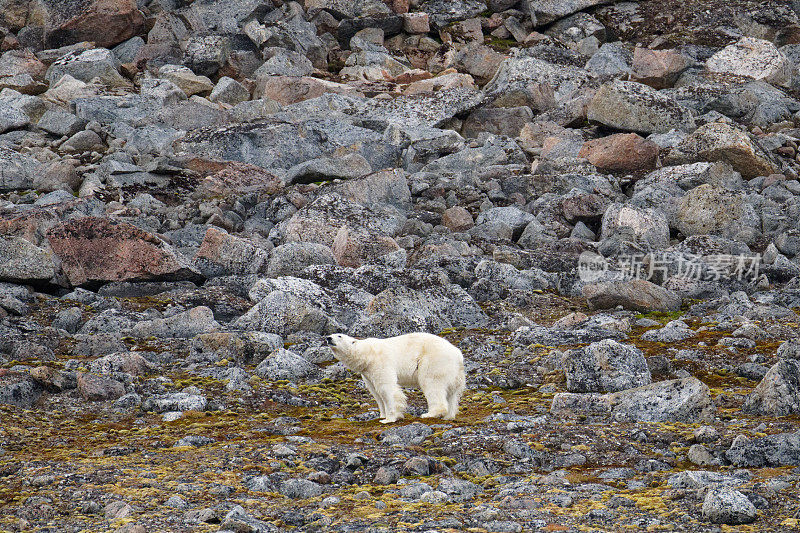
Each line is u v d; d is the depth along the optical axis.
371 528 17.45
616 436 24.08
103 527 18.00
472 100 84.69
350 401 29.95
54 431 26.50
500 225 57.94
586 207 60.75
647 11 111.00
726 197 58.50
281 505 19.27
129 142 75.25
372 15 110.25
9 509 19.12
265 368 32.69
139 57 99.56
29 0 106.00
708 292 45.94
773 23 105.81
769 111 82.81
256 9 107.25
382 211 59.81
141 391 30.78
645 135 77.06
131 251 46.41
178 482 20.89
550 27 112.88
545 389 30.34
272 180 67.25
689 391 25.95
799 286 46.62
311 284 43.28
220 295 44.06
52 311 41.91
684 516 17.78
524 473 21.64
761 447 21.70
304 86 90.38
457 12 113.88
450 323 40.41
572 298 46.38
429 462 21.53
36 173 65.75
